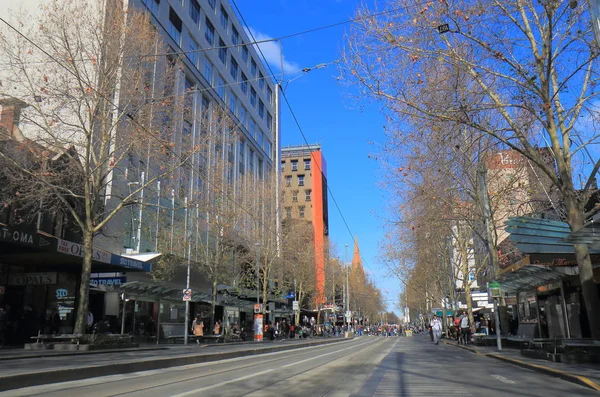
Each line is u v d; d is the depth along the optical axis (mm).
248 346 27578
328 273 71312
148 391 9297
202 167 31750
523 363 14398
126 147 21484
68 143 21062
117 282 26234
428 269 49094
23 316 24078
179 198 26922
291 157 107875
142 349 20547
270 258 45719
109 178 26672
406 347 30484
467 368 14320
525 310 33781
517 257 30156
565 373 11133
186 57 40750
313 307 78000
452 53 13062
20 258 22594
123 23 20797
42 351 17188
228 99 51469
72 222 25359
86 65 21922
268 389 9781
